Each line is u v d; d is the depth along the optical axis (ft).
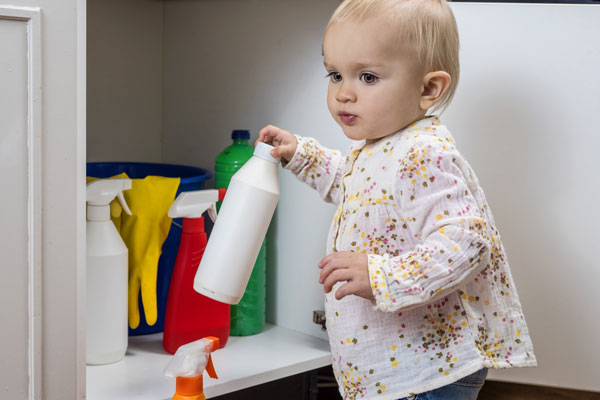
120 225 3.73
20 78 2.50
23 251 2.58
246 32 4.38
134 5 5.02
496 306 3.09
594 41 3.35
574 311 3.56
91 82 4.86
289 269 4.23
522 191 3.53
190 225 3.67
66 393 2.73
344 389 3.21
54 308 2.66
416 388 2.96
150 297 3.66
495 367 3.02
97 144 4.94
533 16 3.40
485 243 2.77
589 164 3.43
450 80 3.00
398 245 2.99
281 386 4.14
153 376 3.38
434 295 2.72
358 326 3.08
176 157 5.12
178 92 5.06
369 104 2.93
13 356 2.60
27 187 2.56
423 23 2.90
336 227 3.26
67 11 2.57
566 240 3.52
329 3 3.82
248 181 3.06
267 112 4.27
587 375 3.60
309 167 3.52
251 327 4.09
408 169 2.90
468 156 3.55
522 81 3.45
